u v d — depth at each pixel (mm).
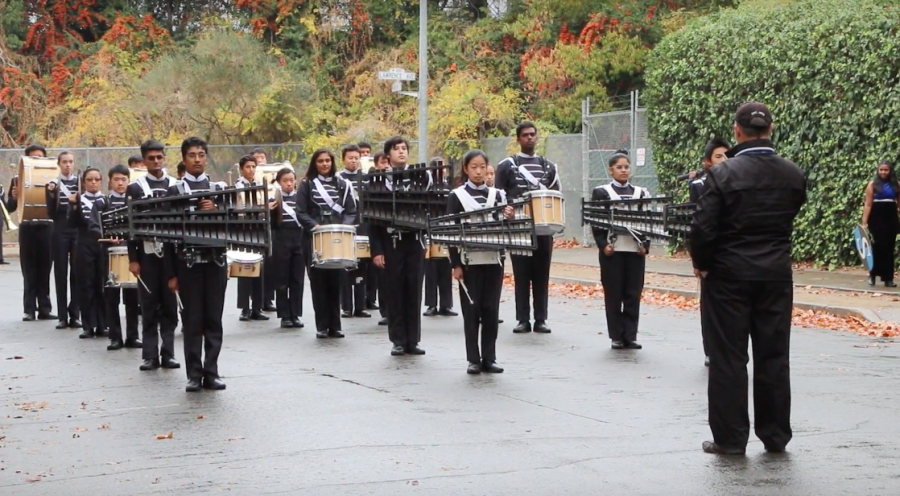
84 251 15406
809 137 21891
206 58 36219
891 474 7676
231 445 8852
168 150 35344
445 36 41219
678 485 7477
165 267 11578
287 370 12367
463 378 11688
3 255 31344
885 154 20359
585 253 28234
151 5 46219
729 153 8469
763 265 8203
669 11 36844
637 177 28000
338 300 15133
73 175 17547
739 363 8258
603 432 9055
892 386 10930
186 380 11938
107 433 9438
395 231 13188
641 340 14383
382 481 7688
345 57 42344
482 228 11656
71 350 14398
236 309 18828
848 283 19625
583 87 35312
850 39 20891
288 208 16266
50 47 43719
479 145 34969
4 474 8211
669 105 25594
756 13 24109
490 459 8227
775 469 7840
